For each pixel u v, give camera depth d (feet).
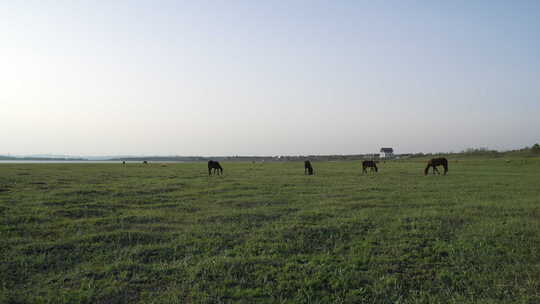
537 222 37.06
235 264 24.80
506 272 23.76
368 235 32.22
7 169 124.67
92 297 19.89
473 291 21.22
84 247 28.35
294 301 19.77
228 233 32.83
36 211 40.91
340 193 60.18
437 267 24.88
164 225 35.96
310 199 53.62
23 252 26.71
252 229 34.35
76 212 41.70
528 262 25.58
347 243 30.01
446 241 30.53
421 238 31.09
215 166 107.55
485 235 31.99
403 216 39.81
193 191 61.93
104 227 34.73
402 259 25.86
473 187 69.92
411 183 77.77
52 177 86.89
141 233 32.24
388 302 19.97
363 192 61.77
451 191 63.41
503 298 20.39
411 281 22.67
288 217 39.83
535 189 66.54
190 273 23.27
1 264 24.16
